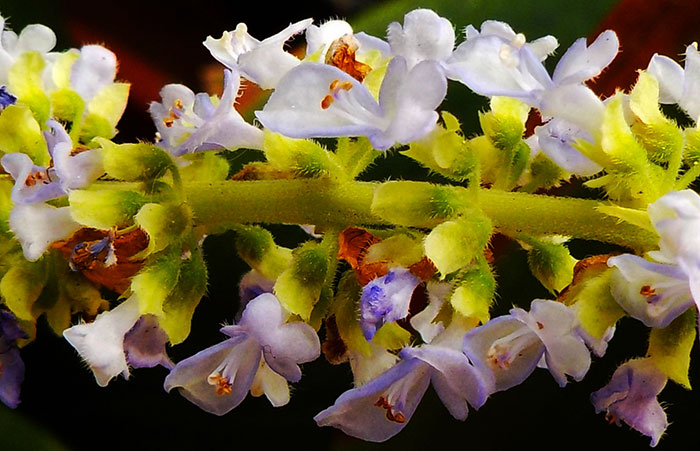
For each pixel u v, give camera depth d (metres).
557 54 0.14
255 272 0.12
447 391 0.11
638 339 0.13
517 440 0.13
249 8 0.17
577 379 0.11
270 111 0.11
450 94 0.14
